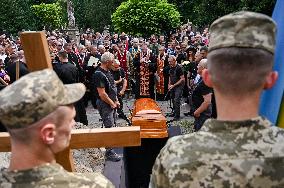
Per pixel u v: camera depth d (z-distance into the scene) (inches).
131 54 521.7
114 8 1370.6
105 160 255.3
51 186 66.2
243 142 63.4
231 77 61.6
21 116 63.6
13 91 64.7
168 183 64.3
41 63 103.0
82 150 264.2
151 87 482.3
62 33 1075.9
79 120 331.3
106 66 273.6
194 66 404.8
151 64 477.4
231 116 64.1
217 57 62.1
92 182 68.7
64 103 66.3
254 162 62.3
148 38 684.1
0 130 206.1
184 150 64.4
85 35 887.1
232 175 62.3
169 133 304.3
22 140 65.1
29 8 1213.1
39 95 64.0
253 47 60.9
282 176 62.4
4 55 497.4
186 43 569.9
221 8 695.7
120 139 105.1
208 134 64.9
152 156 273.4
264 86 65.3
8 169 67.7
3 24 1048.8
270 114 85.7
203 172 62.9
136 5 663.8
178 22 691.4
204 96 240.4
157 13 661.9
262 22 61.9
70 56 455.8
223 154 63.1
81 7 1449.3
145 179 276.2
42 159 66.6
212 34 63.9
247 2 625.3
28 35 101.1
